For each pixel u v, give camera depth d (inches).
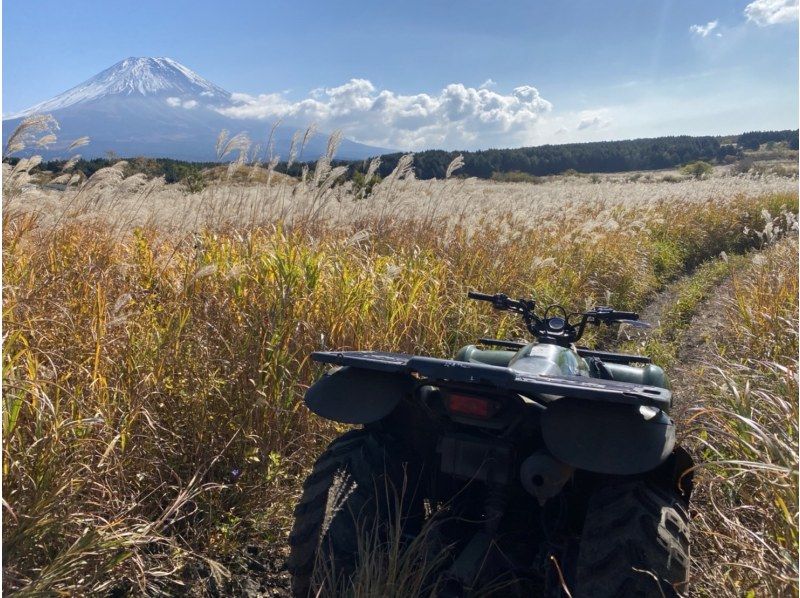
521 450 113.9
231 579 129.6
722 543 129.0
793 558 108.3
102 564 115.7
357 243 310.7
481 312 289.7
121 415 149.8
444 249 342.3
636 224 574.9
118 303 156.9
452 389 108.8
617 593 92.6
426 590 108.7
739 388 184.4
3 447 120.6
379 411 113.7
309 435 178.7
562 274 414.9
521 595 113.7
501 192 778.2
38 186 275.7
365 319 214.8
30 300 176.4
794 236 562.3
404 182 406.0
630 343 334.6
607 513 99.5
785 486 111.9
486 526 109.5
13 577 106.9
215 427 165.8
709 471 150.1
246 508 153.6
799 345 222.7
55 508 121.0
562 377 108.0
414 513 124.3
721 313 398.3
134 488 147.2
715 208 850.8
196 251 229.5
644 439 97.5
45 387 141.6
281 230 282.7
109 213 294.8
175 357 173.5
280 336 183.6
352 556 106.0
